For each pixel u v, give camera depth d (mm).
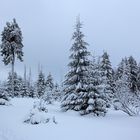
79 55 25062
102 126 16016
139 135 13242
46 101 31500
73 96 23625
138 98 24344
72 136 12500
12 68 37531
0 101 23969
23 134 12078
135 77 49000
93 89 22719
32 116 15477
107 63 43156
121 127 15766
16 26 38125
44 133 12719
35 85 68062
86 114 22125
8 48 36656
